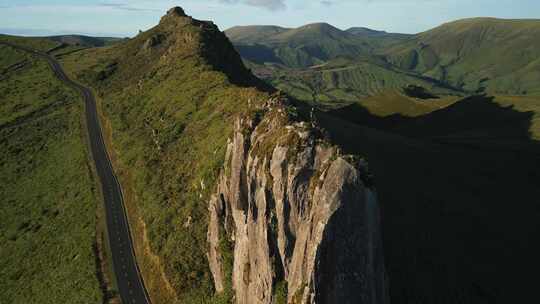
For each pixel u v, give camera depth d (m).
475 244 78.50
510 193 105.00
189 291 68.69
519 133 163.50
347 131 132.12
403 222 77.25
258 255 51.22
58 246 92.44
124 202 104.12
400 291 57.44
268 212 49.50
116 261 84.75
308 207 46.28
